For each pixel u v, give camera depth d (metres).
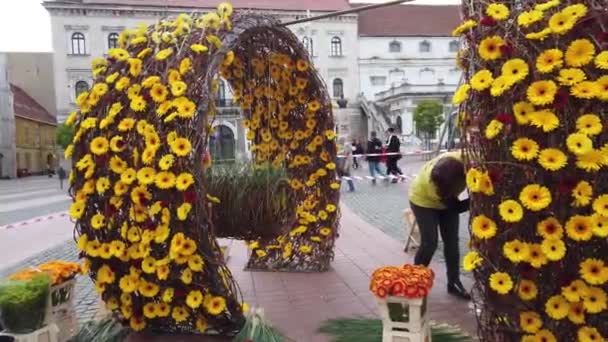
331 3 59.12
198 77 4.02
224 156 6.23
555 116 2.88
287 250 6.63
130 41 4.52
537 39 2.96
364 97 59.00
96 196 4.13
